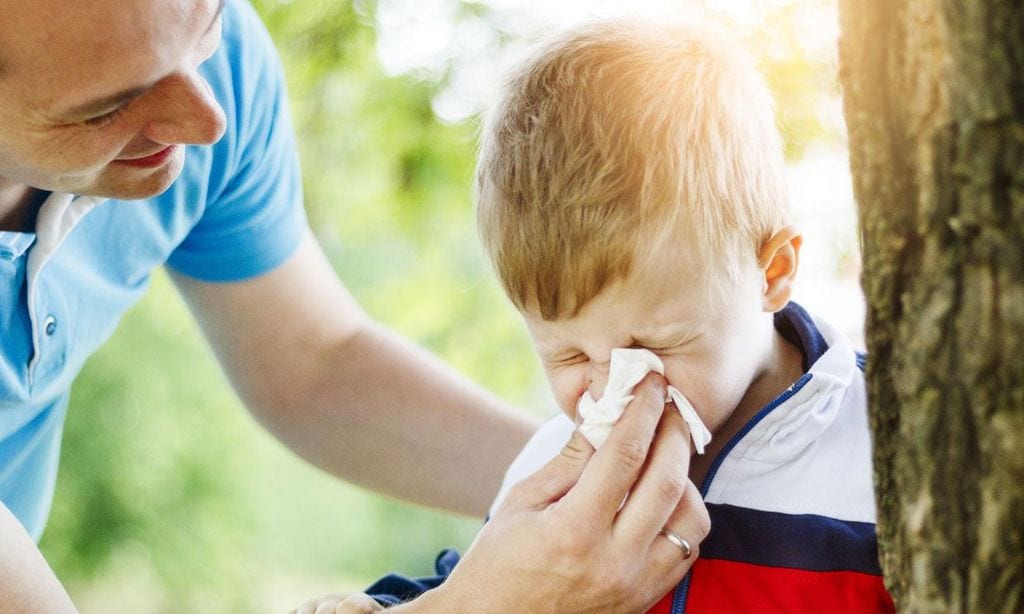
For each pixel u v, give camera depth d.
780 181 1.80
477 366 7.64
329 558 9.54
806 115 4.29
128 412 7.69
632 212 1.61
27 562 1.49
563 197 1.64
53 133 1.40
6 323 1.77
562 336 1.70
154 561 7.71
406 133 7.29
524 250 1.67
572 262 1.63
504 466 2.31
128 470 7.66
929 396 1.13
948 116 1.07
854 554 1.65
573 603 1.61
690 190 1.64
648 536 1.59
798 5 4.30
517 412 2.38
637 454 1.59
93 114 1.39
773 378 1.83
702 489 1.75
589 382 1.71
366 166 7.45
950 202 1.08
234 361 2.38
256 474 8.41
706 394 1.68
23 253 1.75
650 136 1.66
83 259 1.89
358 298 7.77
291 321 2.32
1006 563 1.07
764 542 1.69
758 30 4.27
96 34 1.31
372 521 9.97
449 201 7.46
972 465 1.09
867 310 1.22
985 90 1.04
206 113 1.46
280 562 9.06
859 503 1.69
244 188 2.12
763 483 1.73
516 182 1.69
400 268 7.87
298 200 2.31
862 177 1.19
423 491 2.38
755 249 1.73
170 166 1.57
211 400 7.93
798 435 1.73
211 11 1.43
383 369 2.37
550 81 1.75
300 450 2.44
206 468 7.88
